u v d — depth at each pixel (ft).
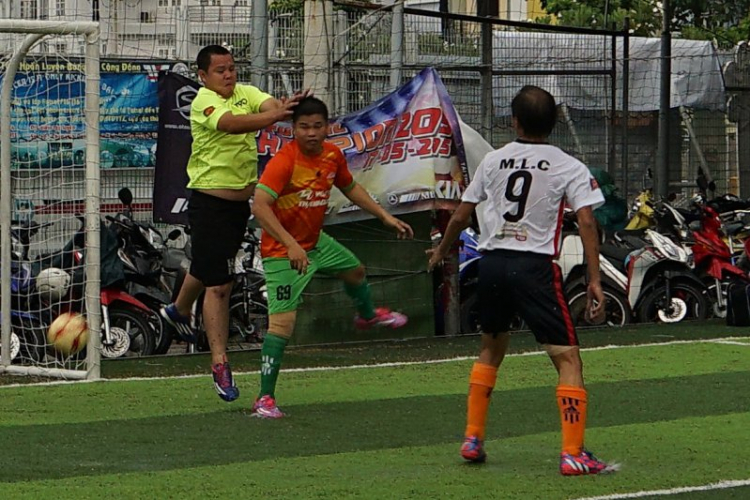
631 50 217.15
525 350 141.59
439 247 81.51
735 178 225.15
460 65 176.24
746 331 159.74
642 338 152.56
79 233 133.80
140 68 160.25
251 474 76.79
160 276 141.28
